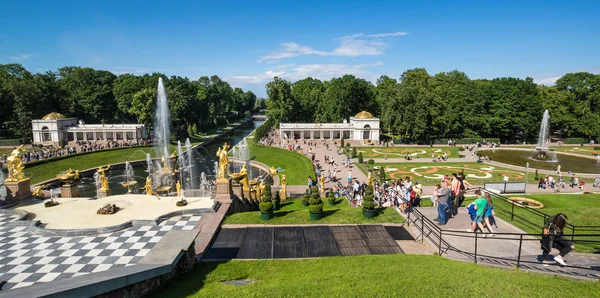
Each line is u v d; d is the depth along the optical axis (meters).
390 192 30.31
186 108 124.31
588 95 108.38
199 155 93.75
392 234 20.80
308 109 132.88
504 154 84.50
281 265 16.56
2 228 23.36
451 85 117.31
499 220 21.55
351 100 118.12
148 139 103.81
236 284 14.28
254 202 37.00
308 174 58.38
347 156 77.38
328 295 11.55
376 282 12.57
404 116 101.62
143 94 104.62
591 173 61.66
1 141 92.31
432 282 12.27
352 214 24.67
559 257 14.15
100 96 118.19
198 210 26.14
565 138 109.69
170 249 14.71
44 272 17.25
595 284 11.96
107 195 32.41
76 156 72.62
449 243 17.78
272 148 88.69
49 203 27.78
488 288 11.61
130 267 12.73
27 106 100.00
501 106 104.50
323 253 18.36
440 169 64.25
